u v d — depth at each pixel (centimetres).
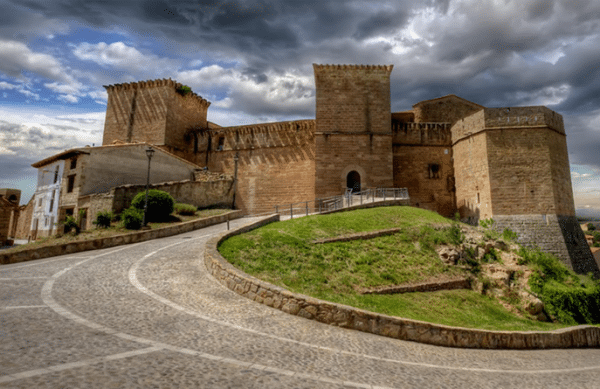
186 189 2753
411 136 3484
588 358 1014
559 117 2862
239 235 1481
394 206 2489
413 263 1602
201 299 845
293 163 3478
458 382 583
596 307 1656
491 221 2636
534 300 1559
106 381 383
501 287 1631
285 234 1569
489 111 2831
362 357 640
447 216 3325
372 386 492
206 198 2889
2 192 3812
